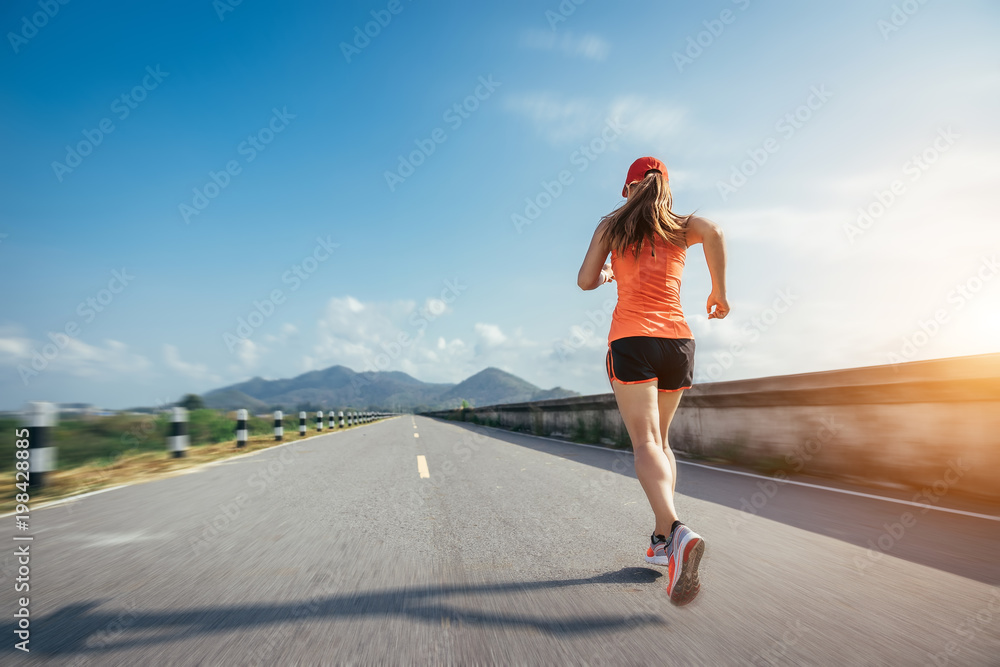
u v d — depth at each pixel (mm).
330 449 9938
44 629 1971
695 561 1885
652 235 2371
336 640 1860
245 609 2156
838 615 2002
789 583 2354
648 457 2240
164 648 1814
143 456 9172
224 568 2705
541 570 2598
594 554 2855
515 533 3340
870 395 5012
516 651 1756
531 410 16859
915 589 2270
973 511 3775
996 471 4109
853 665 1621
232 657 1745
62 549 3119
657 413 2314
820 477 5438
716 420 7441
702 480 5379
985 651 1702
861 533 3211
